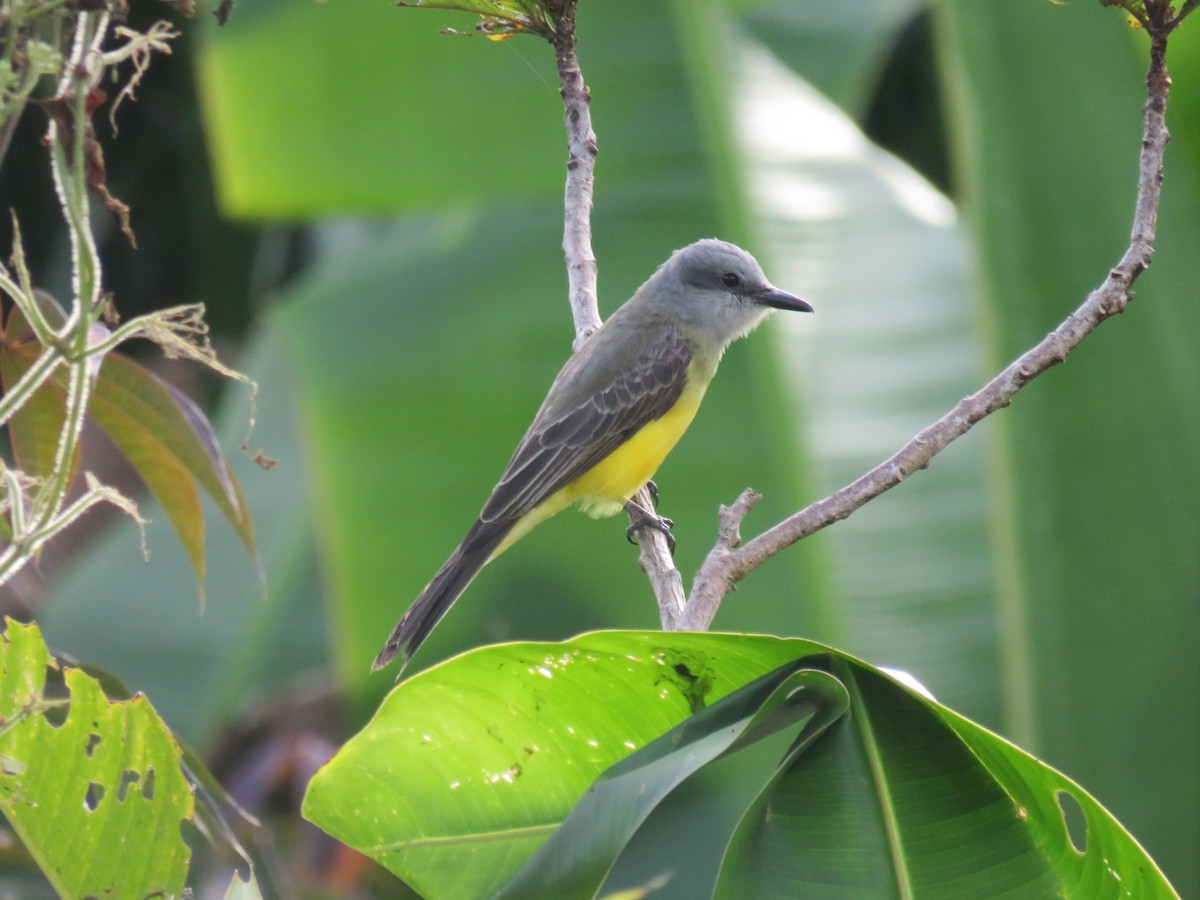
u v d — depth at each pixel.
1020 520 9.82
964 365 10.82
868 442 10.56
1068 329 5.63
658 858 10.27
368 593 11.22
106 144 17.50
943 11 10.23
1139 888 4.55
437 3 7.11
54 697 5.85
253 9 11.31
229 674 12.88
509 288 11.52
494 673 5.00
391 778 5.25
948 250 11.38
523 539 11.38
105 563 13.55
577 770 5.27
